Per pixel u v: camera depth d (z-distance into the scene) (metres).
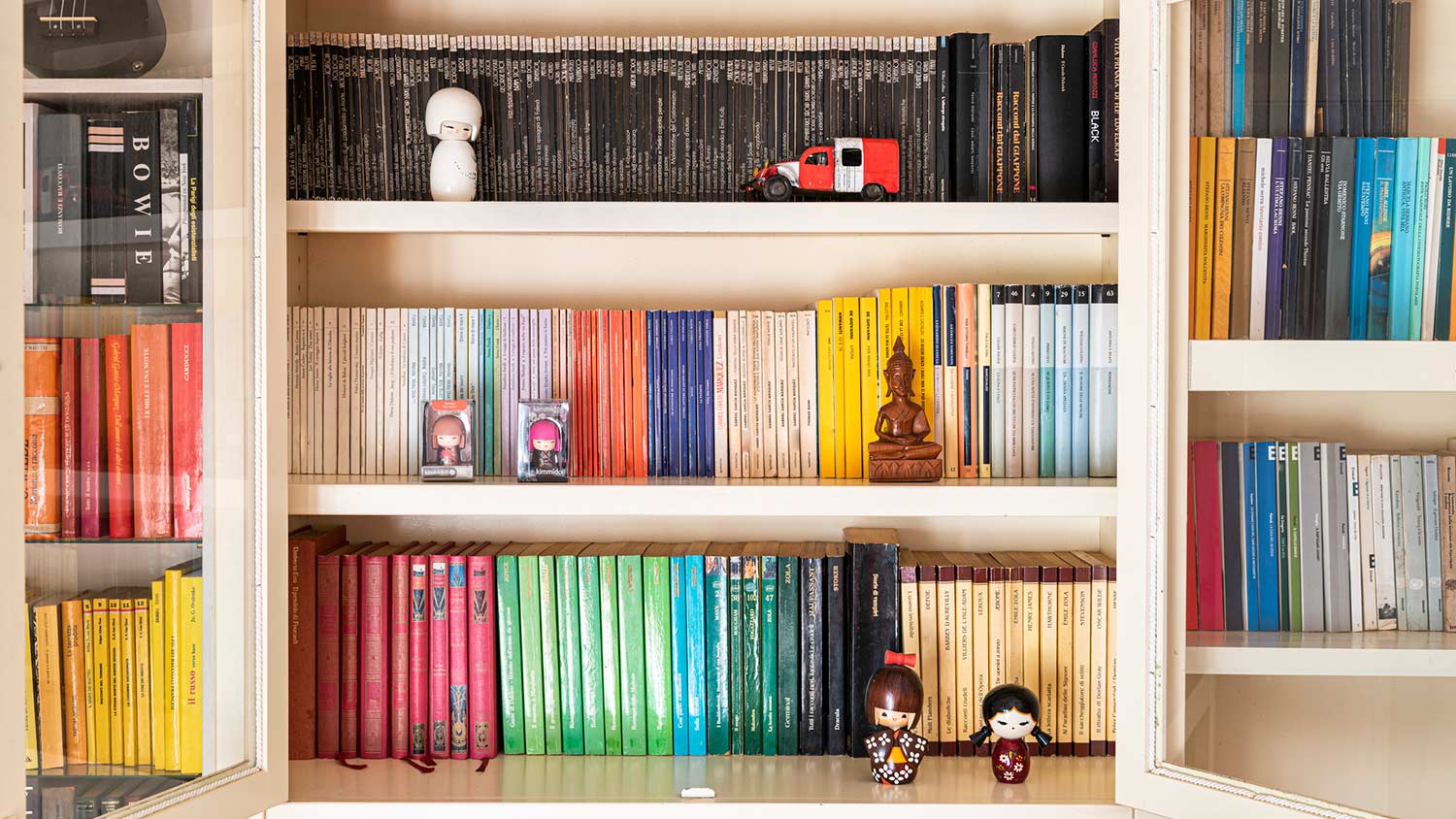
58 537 0.94
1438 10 1.05
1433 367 1.06
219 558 1.11
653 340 1.34
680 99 1.32
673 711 1.34
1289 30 1.11
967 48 1.31
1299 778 1.11
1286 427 1.12
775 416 1.34
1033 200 1.31
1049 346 1.33
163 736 1.05
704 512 1.23
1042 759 1.33
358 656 1.32
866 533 1.41
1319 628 1.11
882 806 1.18
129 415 1.01
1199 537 1.14
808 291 1.48
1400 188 1.07
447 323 1.34
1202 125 1.13
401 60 1.30
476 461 1.34
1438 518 1.06
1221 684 1.14
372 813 1.18
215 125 1.10
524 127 1.32
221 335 1.12
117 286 0.99
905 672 1.25
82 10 0.93
